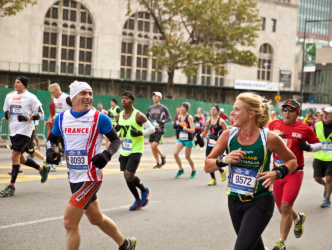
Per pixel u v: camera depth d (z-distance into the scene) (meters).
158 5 35.94
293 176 5.87
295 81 76.38
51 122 11.59
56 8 44.09
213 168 4.04
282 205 5.75
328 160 8.70
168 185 10.35
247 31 35.94
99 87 46.34
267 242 6.19
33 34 42.50
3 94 21.11
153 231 6.39
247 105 3.94
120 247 4.81
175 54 35.16
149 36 49.06
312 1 122.19
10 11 22.81
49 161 4.50
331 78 73.19
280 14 58.69
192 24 35.41
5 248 5.32
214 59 36.34
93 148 4.46
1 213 6.98
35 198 8.18
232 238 6.19
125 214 7.33
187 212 7.66
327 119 8.64
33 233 5.99
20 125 8.43
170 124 29.72
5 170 11.36
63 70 44.38
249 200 4.01
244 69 56.12
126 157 7.67
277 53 58.69
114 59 46.97
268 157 4.01
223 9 35.00
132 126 7.59
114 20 46.75
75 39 45.12
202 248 5.69
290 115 6.16
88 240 5.81
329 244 6.20
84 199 4.37
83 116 4.46
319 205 8.87
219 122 10.54
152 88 49.44
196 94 52.41
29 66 42.38
